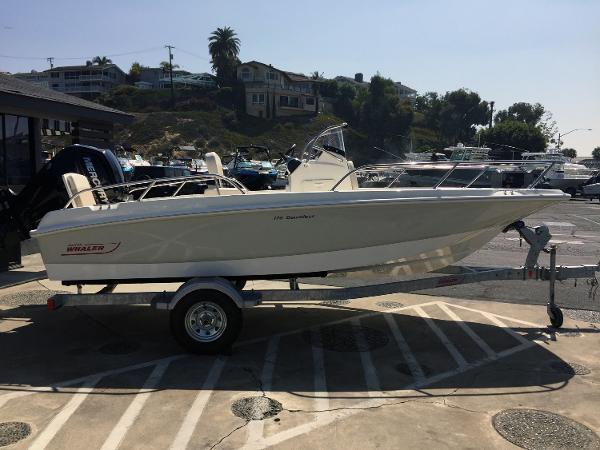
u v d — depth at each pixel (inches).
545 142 2455.7
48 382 176.6
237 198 197.3
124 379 179.2
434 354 205.5
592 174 1230.9
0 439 139.2
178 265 208.1
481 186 438.9
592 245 488.7
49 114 501.7
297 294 208.1
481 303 279.9
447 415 155.6
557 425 150.0
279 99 3161.9
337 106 3334.2
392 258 219.8
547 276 232.7
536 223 682.8
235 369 188.7
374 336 226.2
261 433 143.7
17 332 228.4
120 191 282.5
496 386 176.4
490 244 497.4
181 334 198.5
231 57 3415.4
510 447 138.0
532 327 238.5
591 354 205.9
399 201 202.2
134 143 2728.8
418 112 3715.6
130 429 145.3
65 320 245.3
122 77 4315.9
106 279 208.1
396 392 171.2
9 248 297.0
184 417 152.3
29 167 513.0
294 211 199.0
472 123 3331.7
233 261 208.7
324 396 167.6
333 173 250.4
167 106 3161.9
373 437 142.5
